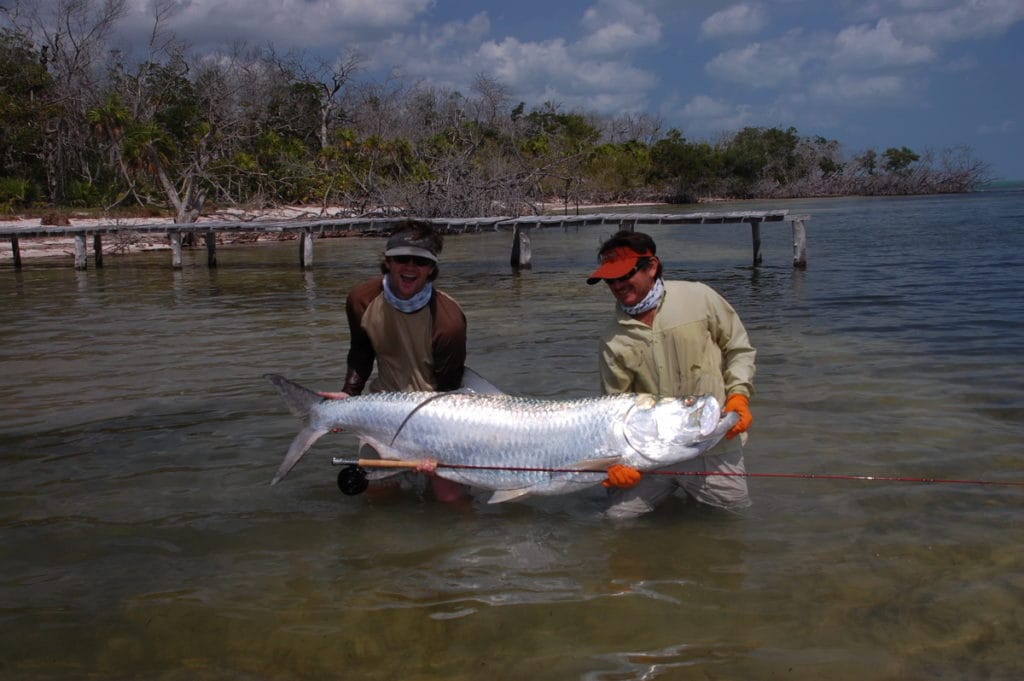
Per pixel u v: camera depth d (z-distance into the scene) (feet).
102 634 11.95
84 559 14.21
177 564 14.02
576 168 179.52
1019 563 13.30
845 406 21.90
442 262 73.87
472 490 16.80
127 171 117.29
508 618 12.18
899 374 25.29
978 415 20.81
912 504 15.64
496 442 14.80
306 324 38.55
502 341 33.04
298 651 11.50
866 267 58.29
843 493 16.20
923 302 40.22
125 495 16.94
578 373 26.81
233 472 18.17
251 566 13.91
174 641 11.76
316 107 173.27
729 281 53.42
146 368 28.91
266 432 20.86
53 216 106.93
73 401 24.29
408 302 15.65
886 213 141.38
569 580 13.23
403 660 11.25
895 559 13.57
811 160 275.80
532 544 14.53
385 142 125.29
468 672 10.95
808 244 82.33
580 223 66.69
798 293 45.65
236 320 40.22
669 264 66.95
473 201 114.83
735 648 11.28
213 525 15.51
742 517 15.31
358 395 15.96
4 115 124.88
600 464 14.34
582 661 11.10
